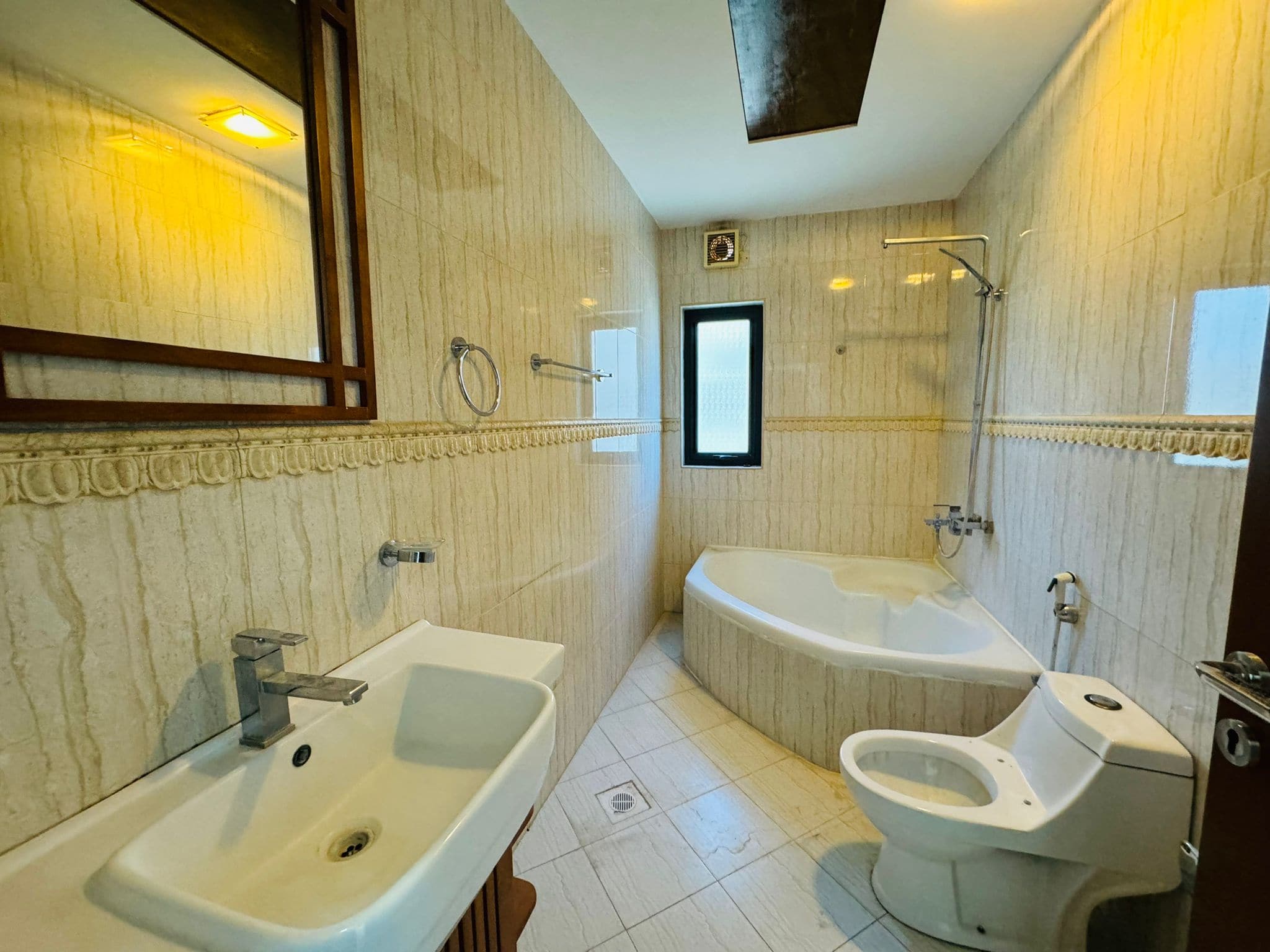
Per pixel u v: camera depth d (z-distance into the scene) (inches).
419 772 33.5
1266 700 22.6
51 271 21.1
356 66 35.2
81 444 22.2
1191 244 39.5
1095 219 53.2
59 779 21.8
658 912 51.4
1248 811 24.7
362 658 37.6
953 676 65.7
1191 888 39.0
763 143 82.7
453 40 46.5
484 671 35.4
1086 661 53.4
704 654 94.9
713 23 57.0
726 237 114.3
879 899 52.5
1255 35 33.7
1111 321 49.9
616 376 91.8
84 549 22.5
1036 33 57.6
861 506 114.0
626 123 76.7
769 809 65.0
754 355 120.3
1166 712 41.9
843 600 102.8
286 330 31.5
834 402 113.5
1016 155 74.0
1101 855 41.8
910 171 90.8
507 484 57.2
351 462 36.8
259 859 26.3
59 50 21.4
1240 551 25.2
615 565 92.9
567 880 54.9
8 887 19.4
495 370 53.8
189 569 26.8
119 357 23.1
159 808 23.9
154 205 24.8
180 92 25.8
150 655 25.1
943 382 106.2
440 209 45.3
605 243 84.9
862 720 70.8
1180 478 40.4
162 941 17.6
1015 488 71.4
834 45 59.8
